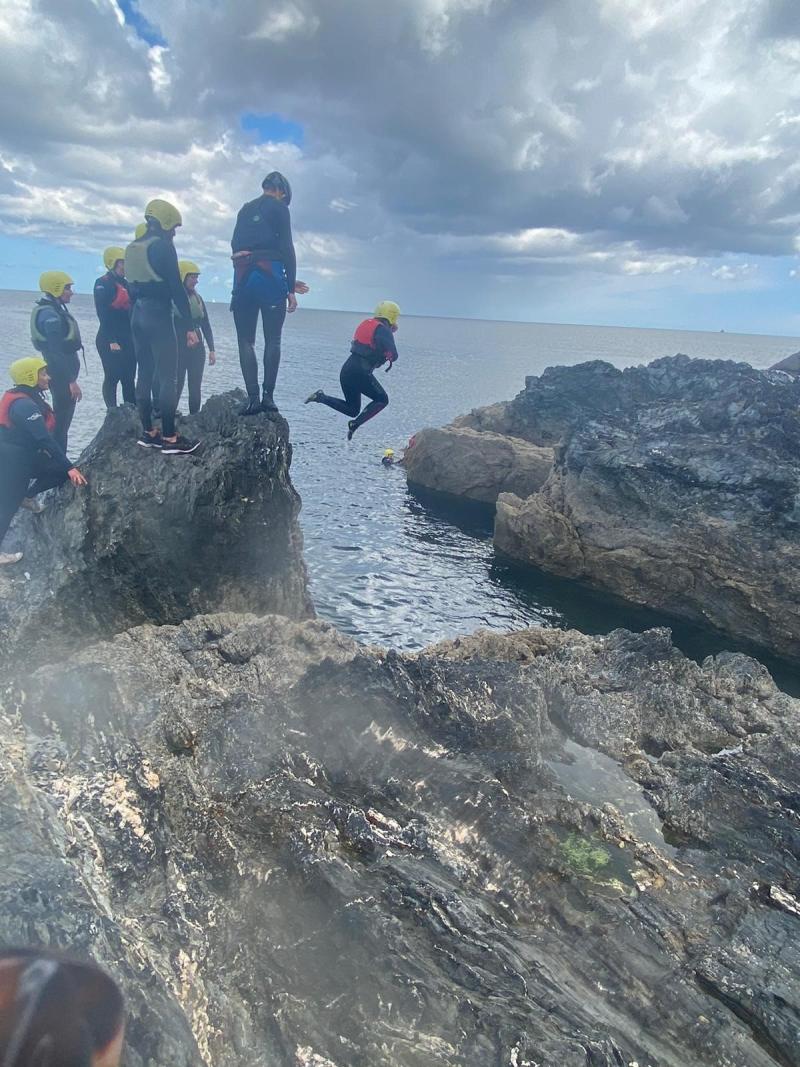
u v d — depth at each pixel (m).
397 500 36.38
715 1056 5.70
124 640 10.28
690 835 8.29
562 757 9.57
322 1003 5.46
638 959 6.41
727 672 12.55
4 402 11.04
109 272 13.05
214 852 6.73
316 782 7.90
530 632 15.44
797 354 47.41
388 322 11.32
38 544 13.37
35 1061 1.41
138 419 13.62
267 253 11.30
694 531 25.83
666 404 30.95
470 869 7.07
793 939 6.75
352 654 9.86
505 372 114.50
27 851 4.89
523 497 37.78
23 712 7.64
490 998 5.56
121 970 4.33
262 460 13.57
